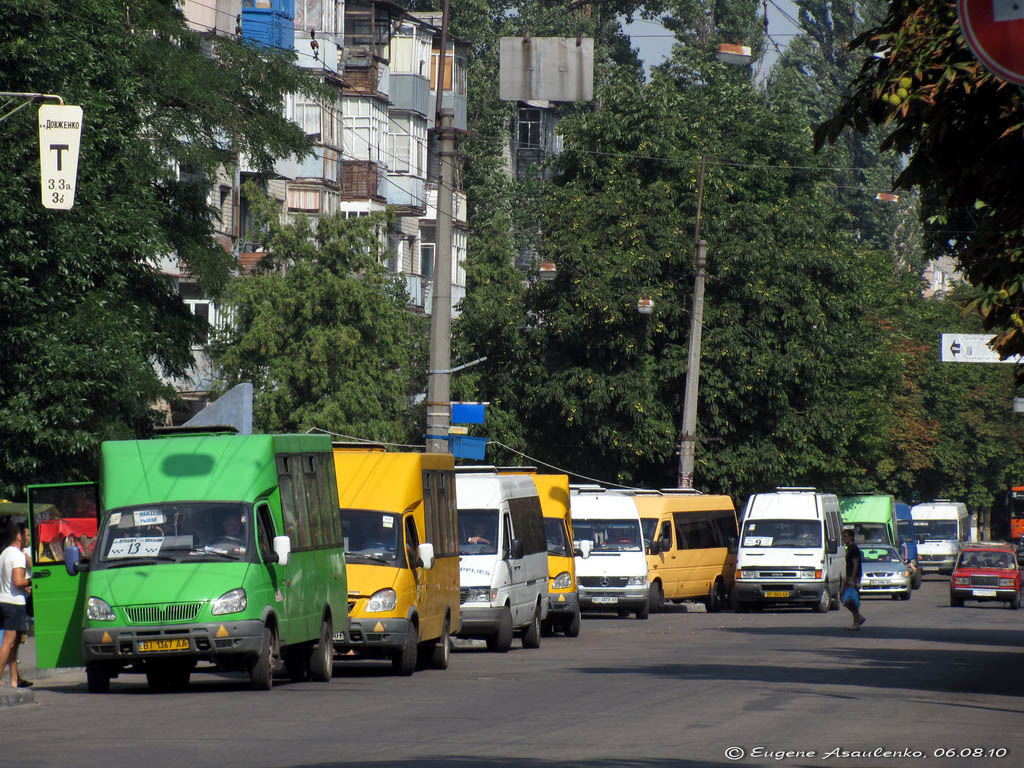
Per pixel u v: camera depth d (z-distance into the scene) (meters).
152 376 82.38
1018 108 39.78
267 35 149.00
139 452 53.97
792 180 149.88
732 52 114.00
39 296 75.88
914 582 189.62
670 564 123.19
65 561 52.41
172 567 50.81
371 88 166.12
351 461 63.34
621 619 114.94
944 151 42.72
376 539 61.25
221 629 49.94
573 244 134.00
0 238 73.50
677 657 72.06
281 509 54.19
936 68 39.84
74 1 80.25
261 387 125.25
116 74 82.31
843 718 43.72
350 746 36.25
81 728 40.81
